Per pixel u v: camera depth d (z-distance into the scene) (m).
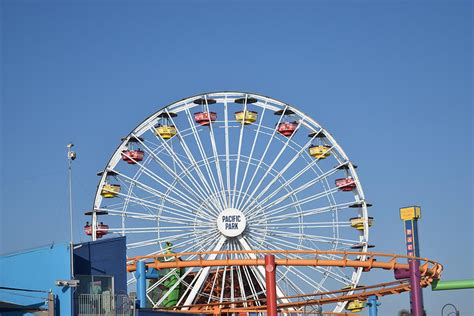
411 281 76.62
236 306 99.00
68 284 63.97
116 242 70.94
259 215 102.44
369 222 103.69
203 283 98.50
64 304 64.75
